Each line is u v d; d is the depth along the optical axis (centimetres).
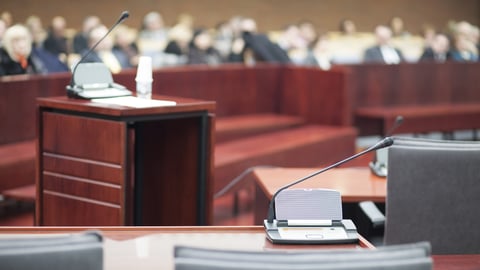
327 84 791
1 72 693
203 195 414
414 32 1287
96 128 382
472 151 301
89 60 846
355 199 362
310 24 1133
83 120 388
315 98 800
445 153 300
